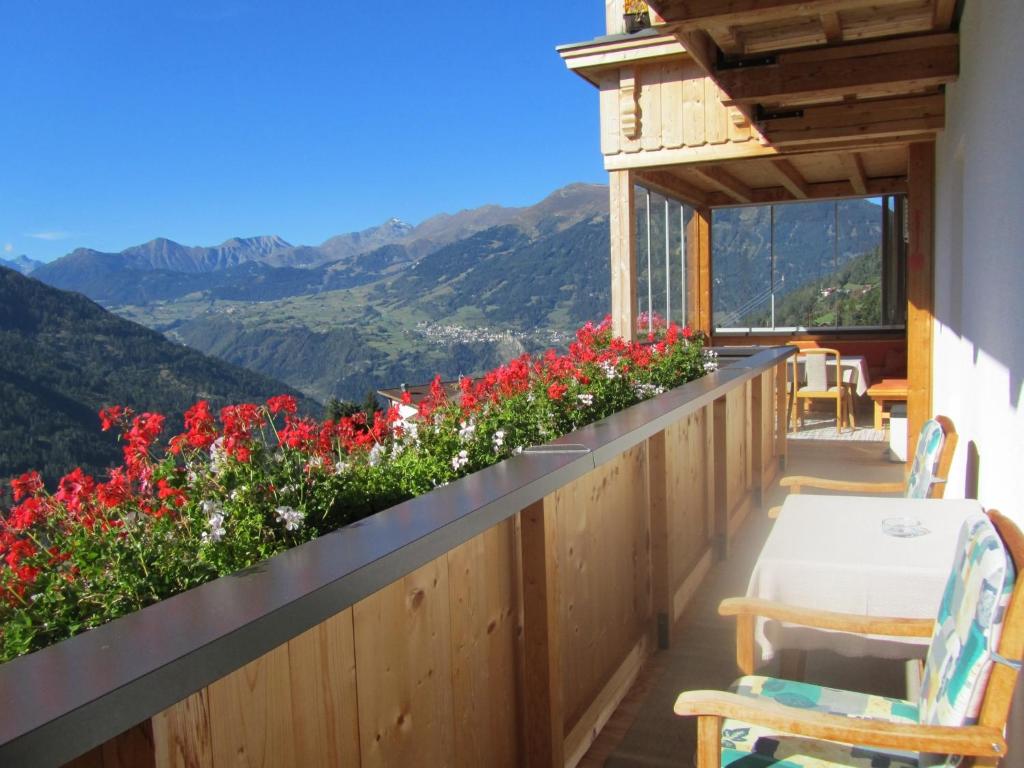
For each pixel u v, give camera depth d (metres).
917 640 2.14
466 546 1.93
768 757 1.79
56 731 0.83
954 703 1.52
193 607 1.13
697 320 10.93
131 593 1.45
